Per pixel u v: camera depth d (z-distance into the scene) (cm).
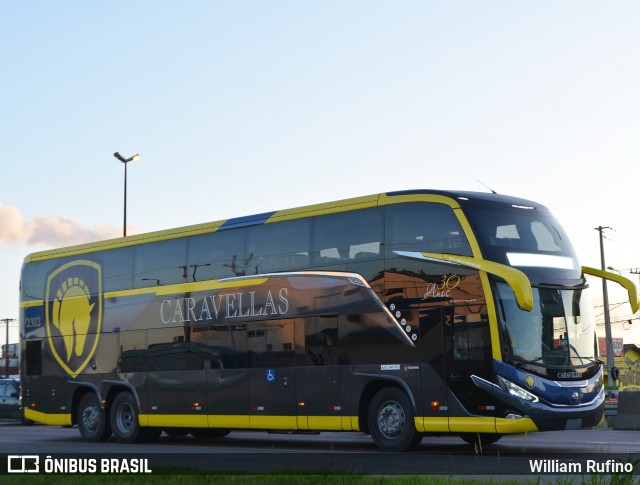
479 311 1864
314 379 2106
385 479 1270
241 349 2264
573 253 2011
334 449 2141
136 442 2523
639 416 2752
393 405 1991
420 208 1975
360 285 2047
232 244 2331
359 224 2073
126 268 2583
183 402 2384
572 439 2359
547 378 1867
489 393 1844
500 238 1909
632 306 1992
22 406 2788
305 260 2166
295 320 2158
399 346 1969
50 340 2744
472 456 1842
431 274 1938
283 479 1303
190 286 2411
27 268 2856
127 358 2536
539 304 1902
